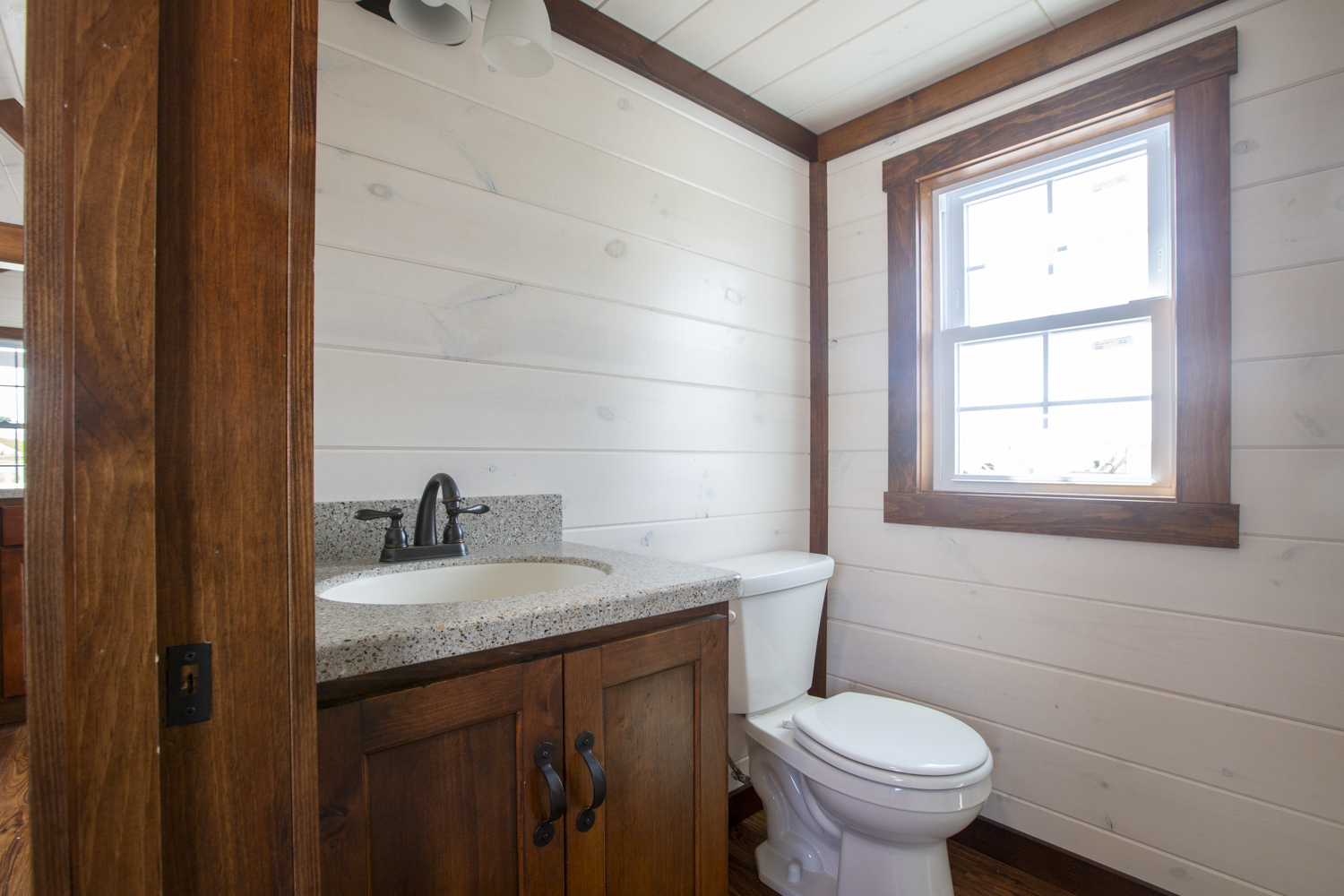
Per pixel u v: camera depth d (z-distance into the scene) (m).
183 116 0.41
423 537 1.19
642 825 0.95
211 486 0.42
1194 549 1.40
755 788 1.67
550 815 0.81
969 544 1.76
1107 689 1.52
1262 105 1.34
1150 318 1.52
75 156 0.37
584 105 1.55
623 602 0.90
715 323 1.84
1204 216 1.39
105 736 0.37
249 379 0.43
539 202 1.46
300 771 0.45
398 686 0.72
